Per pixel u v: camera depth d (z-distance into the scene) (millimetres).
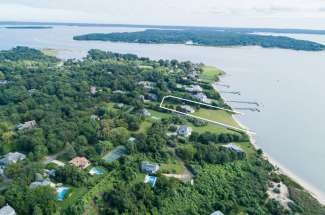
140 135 163125
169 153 150625
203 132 182875
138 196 116500
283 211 118312
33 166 126812
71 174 122688
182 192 124000
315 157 164250
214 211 116188
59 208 108125
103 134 159375
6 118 176750
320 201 128125
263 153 166500
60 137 152750
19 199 105438
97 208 111250
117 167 133750
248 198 124250
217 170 140625
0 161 134500
